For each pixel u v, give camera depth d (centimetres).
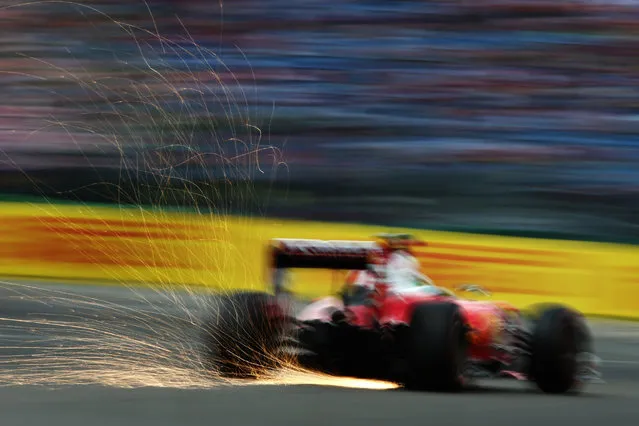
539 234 7700
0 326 4122
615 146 8412
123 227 6112
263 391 2436
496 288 5856
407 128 8606
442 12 9419
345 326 2733
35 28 9206
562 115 8675
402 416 2070
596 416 2295
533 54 9156
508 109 8744
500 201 7925
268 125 8512
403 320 2683
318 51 9156
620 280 5769
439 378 2583
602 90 8881
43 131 8162
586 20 9331
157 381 2552
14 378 2530
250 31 9269
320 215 7900
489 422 2059
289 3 9456
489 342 2903
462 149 8425
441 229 7762
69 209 6322
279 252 2761
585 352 3103
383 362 2766
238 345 2691
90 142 7950
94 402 2111
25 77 8731
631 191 7975
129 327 4138
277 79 8912
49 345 3416
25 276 6344
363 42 9219
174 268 5719
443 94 8881
